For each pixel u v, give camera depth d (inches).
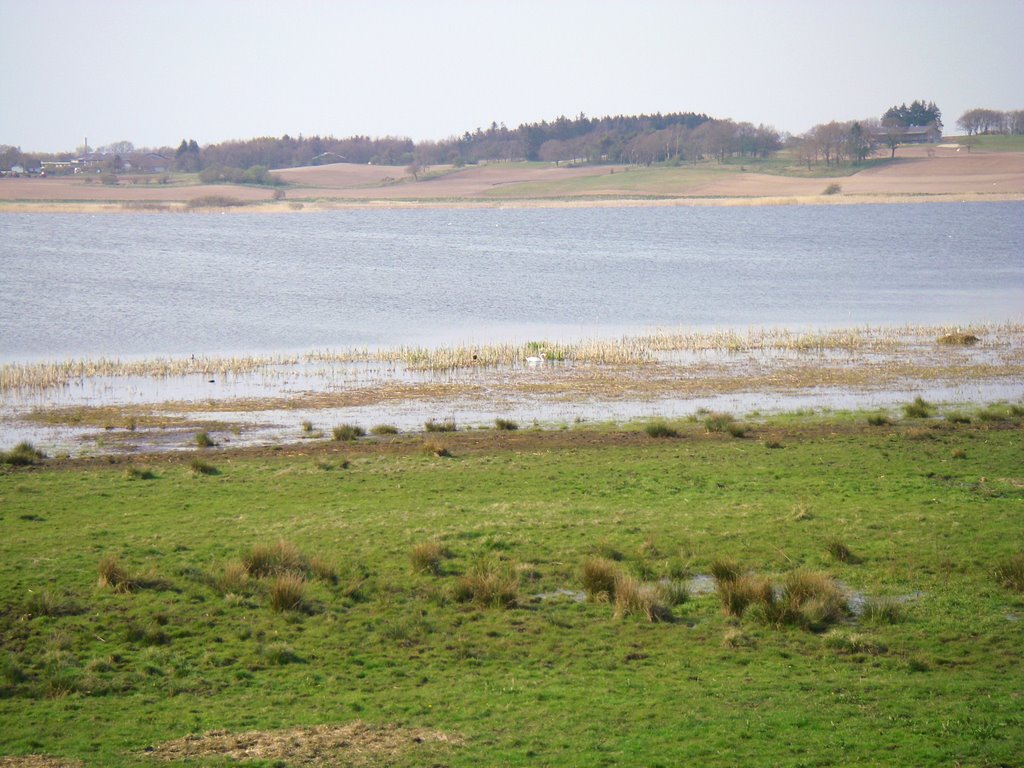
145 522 3469.5
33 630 2534.5
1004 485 3855.8
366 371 6771.7
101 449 4680.1
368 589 2854.3
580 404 5669.3
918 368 6717.5
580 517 3511.3
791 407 5541.3
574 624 2630.4
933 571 2957.7
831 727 1985.7
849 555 3078.2
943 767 1802.4
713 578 2965.1
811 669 2315.5
